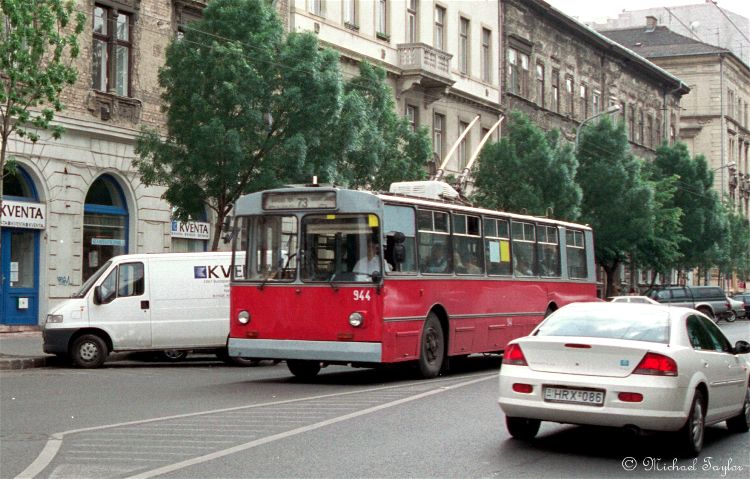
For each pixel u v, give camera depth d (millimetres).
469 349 20125
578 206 42562
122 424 11852
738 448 10867
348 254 17203
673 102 79625
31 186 27953
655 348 9836
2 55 20875
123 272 21688
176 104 26781
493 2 51125
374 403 14273
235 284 17859
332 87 26641
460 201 21594
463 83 47812
